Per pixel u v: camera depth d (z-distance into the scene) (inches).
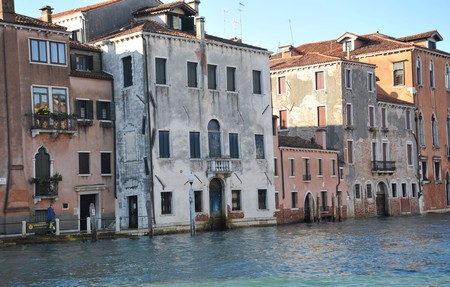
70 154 1465.3
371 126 2218.3
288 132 2192.4
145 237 1429.6
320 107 2137.1
